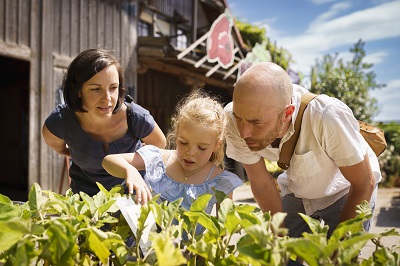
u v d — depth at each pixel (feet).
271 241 2.75
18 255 2.73
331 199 6.56
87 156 6.77
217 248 3.18
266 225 2.96
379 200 24.56
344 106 5.50
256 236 2.66
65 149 7.68
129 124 6.81
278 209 6.44
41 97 19.16
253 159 6.28
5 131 29.07
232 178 5.65
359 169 5.35
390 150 37.70
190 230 3.65
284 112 5.04
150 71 32.99
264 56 33.01
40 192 3.60
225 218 3.46
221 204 3.56
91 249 3.26
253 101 4.77
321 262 2.57
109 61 6.07
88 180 7.26
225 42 26.37
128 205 3.91
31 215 3.69
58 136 6.95
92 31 22.13
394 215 18.16
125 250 3.28
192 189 5.48
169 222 3.31
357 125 5.54
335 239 2.98
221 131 5.41
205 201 3.56
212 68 26.04
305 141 5.74
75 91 6.15
